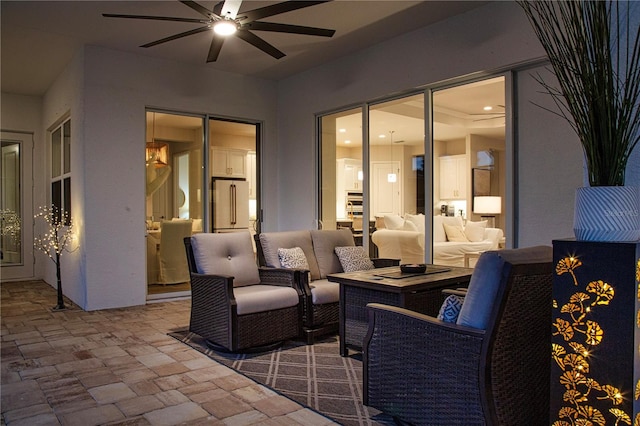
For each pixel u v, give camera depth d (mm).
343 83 5484
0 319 4551
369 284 3074
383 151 5160
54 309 5012
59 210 6449
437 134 4672
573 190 3615
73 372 3020
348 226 5527
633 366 1445
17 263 7148
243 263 3893
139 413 2391
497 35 3959
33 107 7164
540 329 1912
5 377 2926
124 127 5223
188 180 5824
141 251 5324
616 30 1853
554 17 1726
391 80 4887
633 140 1748
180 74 5652
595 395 1522
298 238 4285
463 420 1836
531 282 1798
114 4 4000
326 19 4355
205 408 2449
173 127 5703
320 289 3779
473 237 4402
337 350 3518
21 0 3910
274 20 4363
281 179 6527
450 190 4617
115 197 5145
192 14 4227
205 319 3609
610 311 1488
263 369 3074
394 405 2135
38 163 7219
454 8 4121
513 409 1844
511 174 3967
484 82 4270
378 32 4699
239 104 6180
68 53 5277
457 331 1851
